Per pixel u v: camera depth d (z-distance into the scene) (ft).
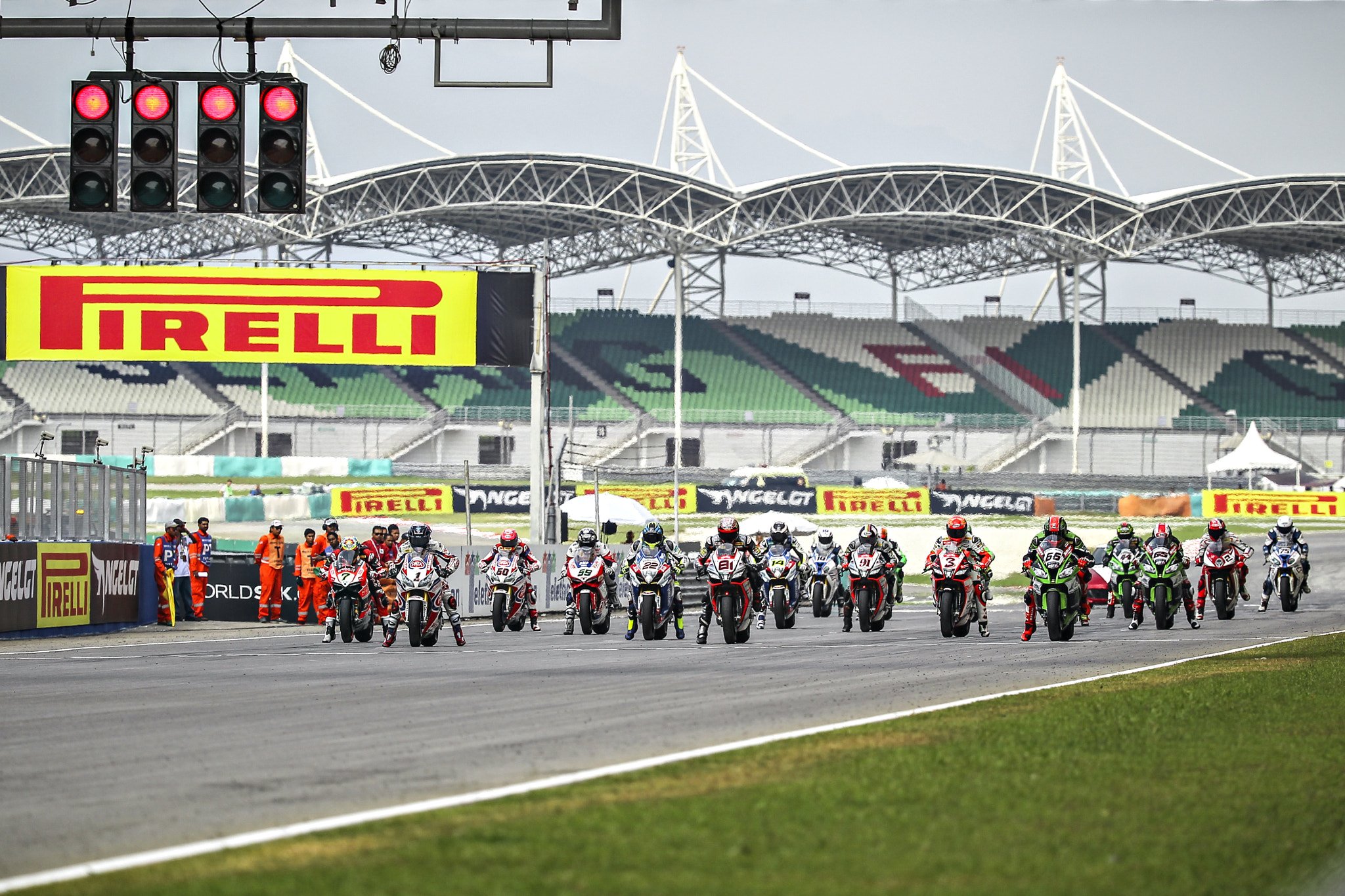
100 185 128.67
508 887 48.98
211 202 128.98
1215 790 68.64
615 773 73.10
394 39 128.98
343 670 142.31
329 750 83.41
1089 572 191.62
